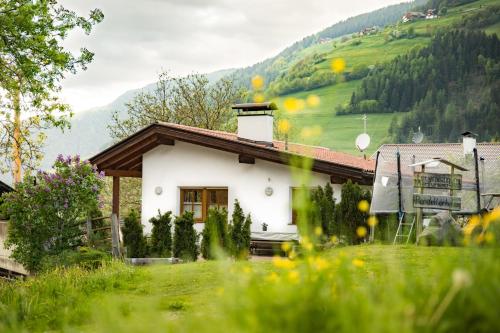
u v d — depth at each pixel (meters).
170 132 18.22
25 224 14.09
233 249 14.11
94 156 19.22
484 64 107.38
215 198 18.55
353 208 13.71
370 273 4.62
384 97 108.94
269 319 2.43
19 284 9.51
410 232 12.81
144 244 15.12
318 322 2.44
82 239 14.95
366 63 132.88
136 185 31.77
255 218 17.73
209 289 7.59
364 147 24.53
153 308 3.03
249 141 19.03
